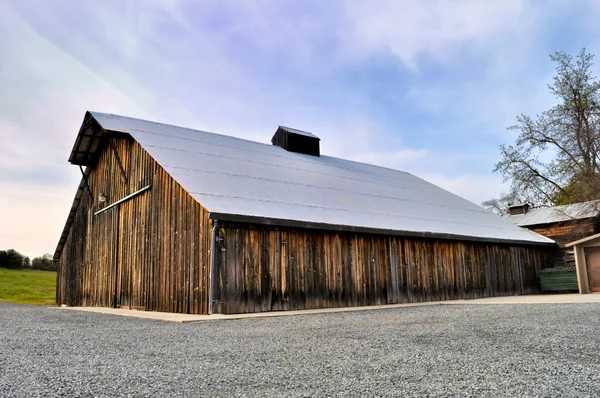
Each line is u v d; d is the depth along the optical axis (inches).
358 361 137.5
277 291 382.0
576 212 892.6
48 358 146.2
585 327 215.0
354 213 482.9
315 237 418.9
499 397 97.9
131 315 350.9
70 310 444.8
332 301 418.0
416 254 502.6
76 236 705.0
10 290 1041.5
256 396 99.0
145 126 544.1
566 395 99.1
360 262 449.1
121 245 532.4
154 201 462.3
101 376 119.1
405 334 199.8
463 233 557.6
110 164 593.6
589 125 1016.9
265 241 382.9
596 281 571.5
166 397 98.8
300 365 132.1
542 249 679.7
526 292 631.8
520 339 180.2
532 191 1106.7
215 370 126.0
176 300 396.5
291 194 470.3
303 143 700.0
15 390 104.8
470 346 164.2
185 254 391.5
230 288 354.0
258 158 566.9
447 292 523.8
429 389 104.3
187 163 451.5
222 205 371.9
